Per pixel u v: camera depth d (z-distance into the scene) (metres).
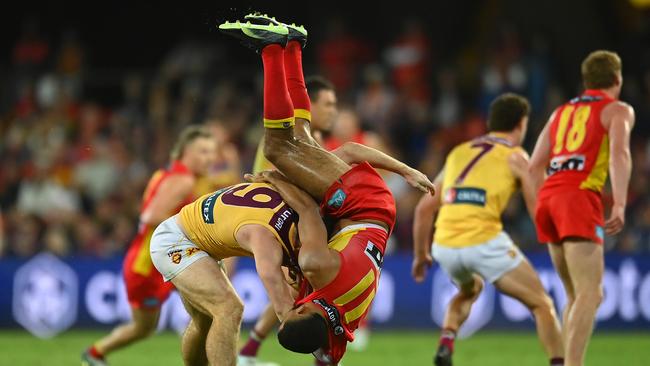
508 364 34.03
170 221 21.67
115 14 73.44
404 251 51.88
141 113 63.25
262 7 72.75
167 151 58.91
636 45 63.16
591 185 24.56
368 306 19.08
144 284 29.30
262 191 20.52
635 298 45.34
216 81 65.56
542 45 63.78
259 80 64.12
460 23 72.81
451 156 28.48
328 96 28.72
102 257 48.41
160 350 38.06
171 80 65.19
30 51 67.38
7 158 58.38
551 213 24.89
